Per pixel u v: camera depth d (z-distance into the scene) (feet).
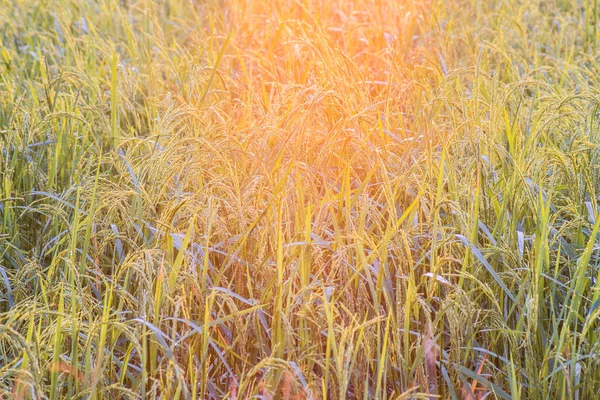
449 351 8.47
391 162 9.68
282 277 8.17
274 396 7.72
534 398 7.89
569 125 10.18
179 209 8.55
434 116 10.22
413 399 7.82
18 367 7.82
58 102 11.24
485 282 8.56
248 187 8.81
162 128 9.70
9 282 9.17
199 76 11.55
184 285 8.39
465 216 8.59
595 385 7.97
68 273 8.73
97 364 7.54
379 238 8.85
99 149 10.01
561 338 7.79
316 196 9.02
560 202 9.48
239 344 8.27
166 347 7.66
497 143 9.55
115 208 8.82
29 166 10.14
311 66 11.85
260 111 10.50
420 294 8.48
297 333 8.20
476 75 10.01
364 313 8.43
